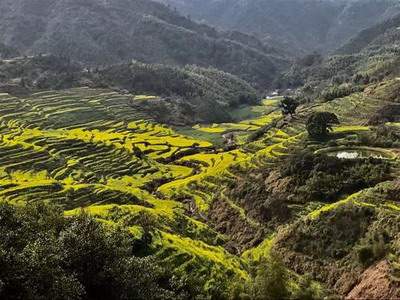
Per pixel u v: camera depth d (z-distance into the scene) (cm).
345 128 12875
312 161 9700
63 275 4572
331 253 6988
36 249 4578
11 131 16212
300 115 17025
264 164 11475
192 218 10156
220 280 6788
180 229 9025
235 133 19525
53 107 19625
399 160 9150
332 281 6619
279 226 8650
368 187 8512
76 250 5069
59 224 5884
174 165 14550
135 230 7275
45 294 4341
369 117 14800
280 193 9431
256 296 4934
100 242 5291
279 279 4912
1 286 3953
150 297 5288
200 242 8312
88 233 5297
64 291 4406
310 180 9219
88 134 16900
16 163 13225
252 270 7225
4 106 19000
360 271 6325
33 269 4381
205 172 13038
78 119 18662
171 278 6256
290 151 11762
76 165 13625
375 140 11000
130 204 10475
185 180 12619
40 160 13575
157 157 15238
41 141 14988
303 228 7712
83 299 4922
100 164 14075
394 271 5772
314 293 5197
